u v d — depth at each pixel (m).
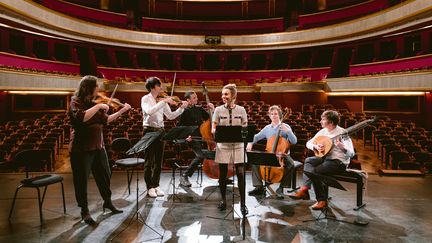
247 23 20.00
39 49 15.52
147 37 17.75
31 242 2.82
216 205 3.81
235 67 19.64
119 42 17.05
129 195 4.20
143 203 3.87
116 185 4.66
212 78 18.47
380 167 7.02
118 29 16.95
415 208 3.76
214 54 18.92
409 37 13.52
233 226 3.20
